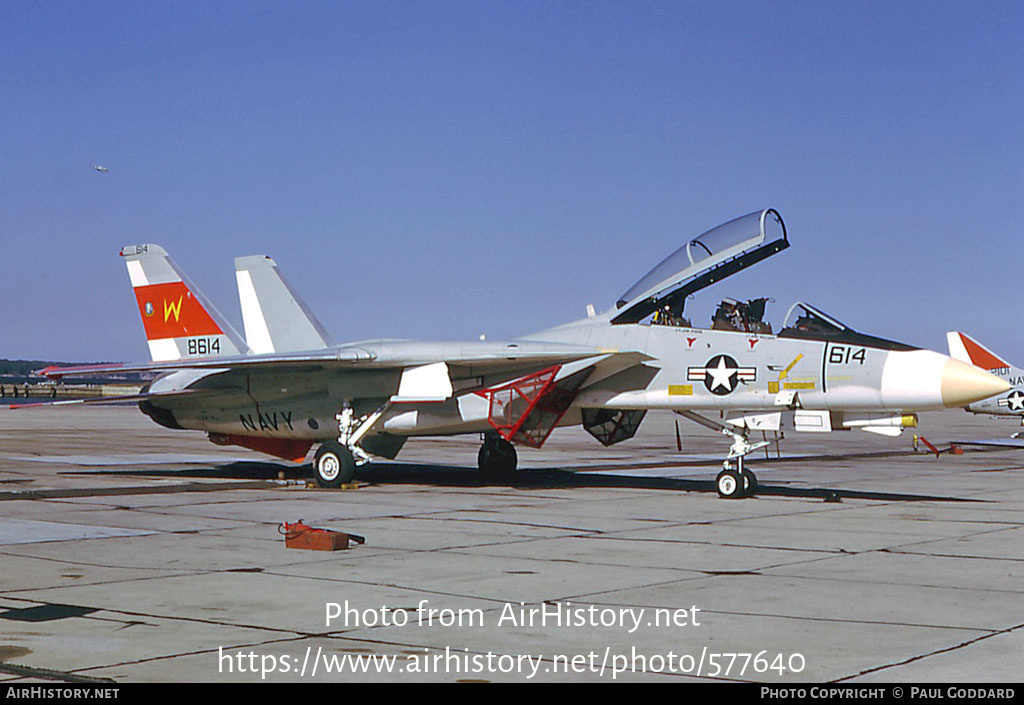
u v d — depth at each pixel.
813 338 15.24
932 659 6.43
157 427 45.75
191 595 8.30
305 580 8.95
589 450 30.30
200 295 20.86
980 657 6.47
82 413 72.81
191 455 26.92
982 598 8.25
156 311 21.31
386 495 16.56
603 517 13.55
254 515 13.73
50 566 9.66
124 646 6.69
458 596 8.27
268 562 9.90
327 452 17.78
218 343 20.62
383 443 19.02
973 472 22.06
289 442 19.80
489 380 17.31
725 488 16.08
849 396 14.80
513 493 16.89
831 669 6.23
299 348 21.08
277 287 21.39
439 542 11.23
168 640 6.86
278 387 18.89
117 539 11.45
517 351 16.48
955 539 11.56
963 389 13.98
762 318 15.80
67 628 7.17
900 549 10.80
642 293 16.61
